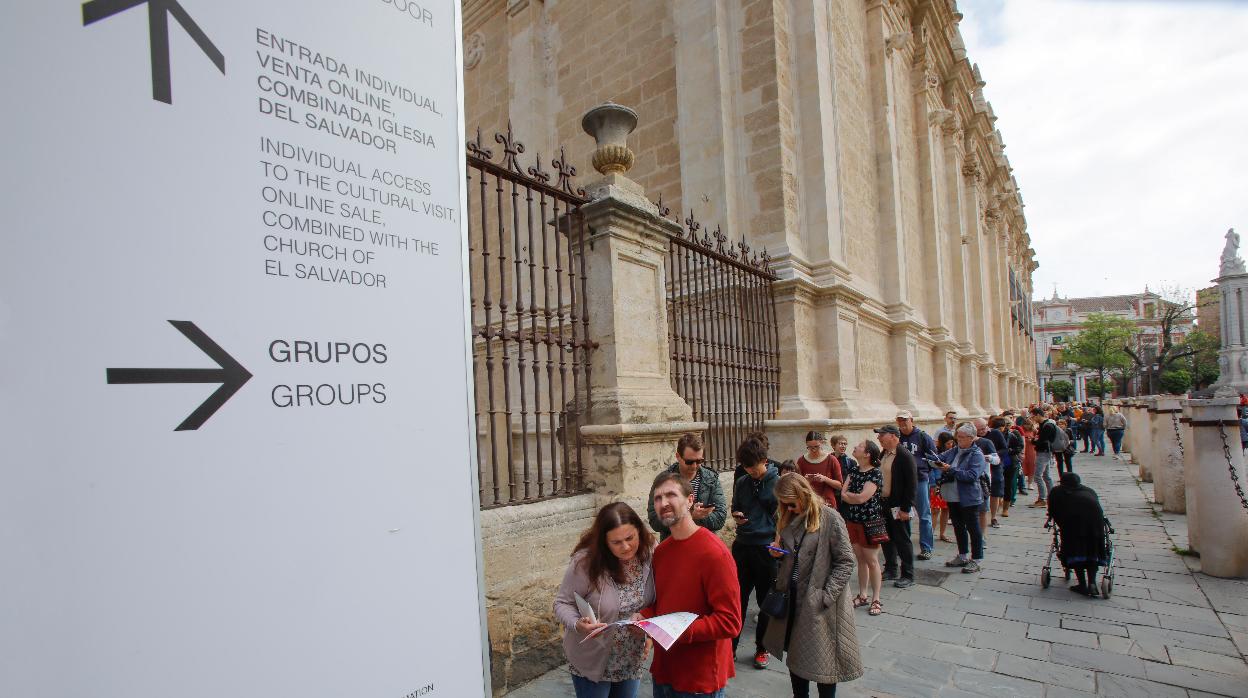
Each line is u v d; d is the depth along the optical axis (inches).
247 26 54.6
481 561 71.6
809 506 134.8
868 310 419.2
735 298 290.7
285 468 54.1
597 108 212.2
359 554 58.9
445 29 74.4
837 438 250.1
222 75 52.5
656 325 213.8
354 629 57.9
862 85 491.2
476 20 578.2
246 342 52.2
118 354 44.9
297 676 53.4
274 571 52.7
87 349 43.5
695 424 211.2
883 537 208.4
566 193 191.0
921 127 653.9
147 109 47.7
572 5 473.7
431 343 68.0
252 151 53.9
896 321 482.6
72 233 43.3
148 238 47.1
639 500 184.9
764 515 174.2
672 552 106.0
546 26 497.7
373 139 64.3
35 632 40.5
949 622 197.8
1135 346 2338.8
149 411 46.3
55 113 43.0
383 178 64.9
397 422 63.6
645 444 191.9
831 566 133.3
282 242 55.5
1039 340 3403.1
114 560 44.1
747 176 359.6
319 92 59.7
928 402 567.8
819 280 353.4
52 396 41.8
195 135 50.4
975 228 877.2
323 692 55.1
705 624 98.3
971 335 856.3
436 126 71.4
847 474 225.0
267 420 53.2
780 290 325.4
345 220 60.8
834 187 384.8
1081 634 186.4
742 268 286.8
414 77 69.5
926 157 650.8
